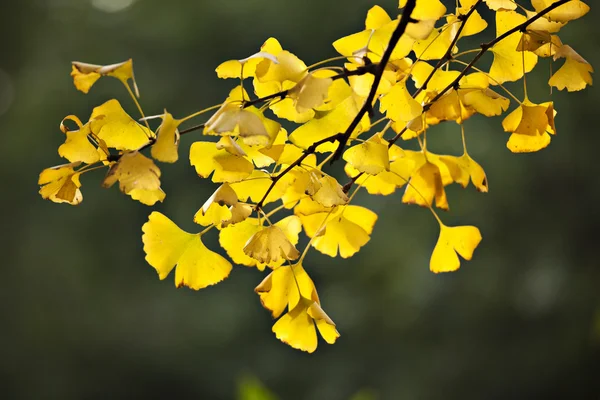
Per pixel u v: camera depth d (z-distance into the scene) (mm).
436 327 13023
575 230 12234
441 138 11430
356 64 1744
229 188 1758
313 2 13914
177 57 14969
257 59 1676
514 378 12742
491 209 12227
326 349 14062
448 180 2150
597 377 12414
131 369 15086
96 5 16188
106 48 15500
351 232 2080
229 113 1612
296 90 1646
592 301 12312
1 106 16719
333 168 12180
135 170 1573
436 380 13047
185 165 14141
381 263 12672
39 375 15273
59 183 1739
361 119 1818
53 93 15055
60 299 15227
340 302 13328
